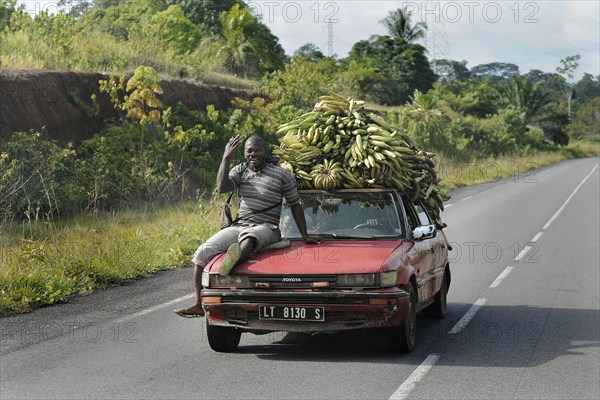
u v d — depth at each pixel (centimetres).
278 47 6481
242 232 707
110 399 562
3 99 1875
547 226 2030
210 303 682
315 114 830
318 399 571
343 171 805
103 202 1812
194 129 2284
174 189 2055
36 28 2416
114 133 2088
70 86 2108
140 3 5412
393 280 670
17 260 1073
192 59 3325
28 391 580
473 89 9012
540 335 827
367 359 702
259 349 742
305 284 666
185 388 596
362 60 6134
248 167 746
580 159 8044
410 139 872
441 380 636
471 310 984
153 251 1320
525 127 7725
